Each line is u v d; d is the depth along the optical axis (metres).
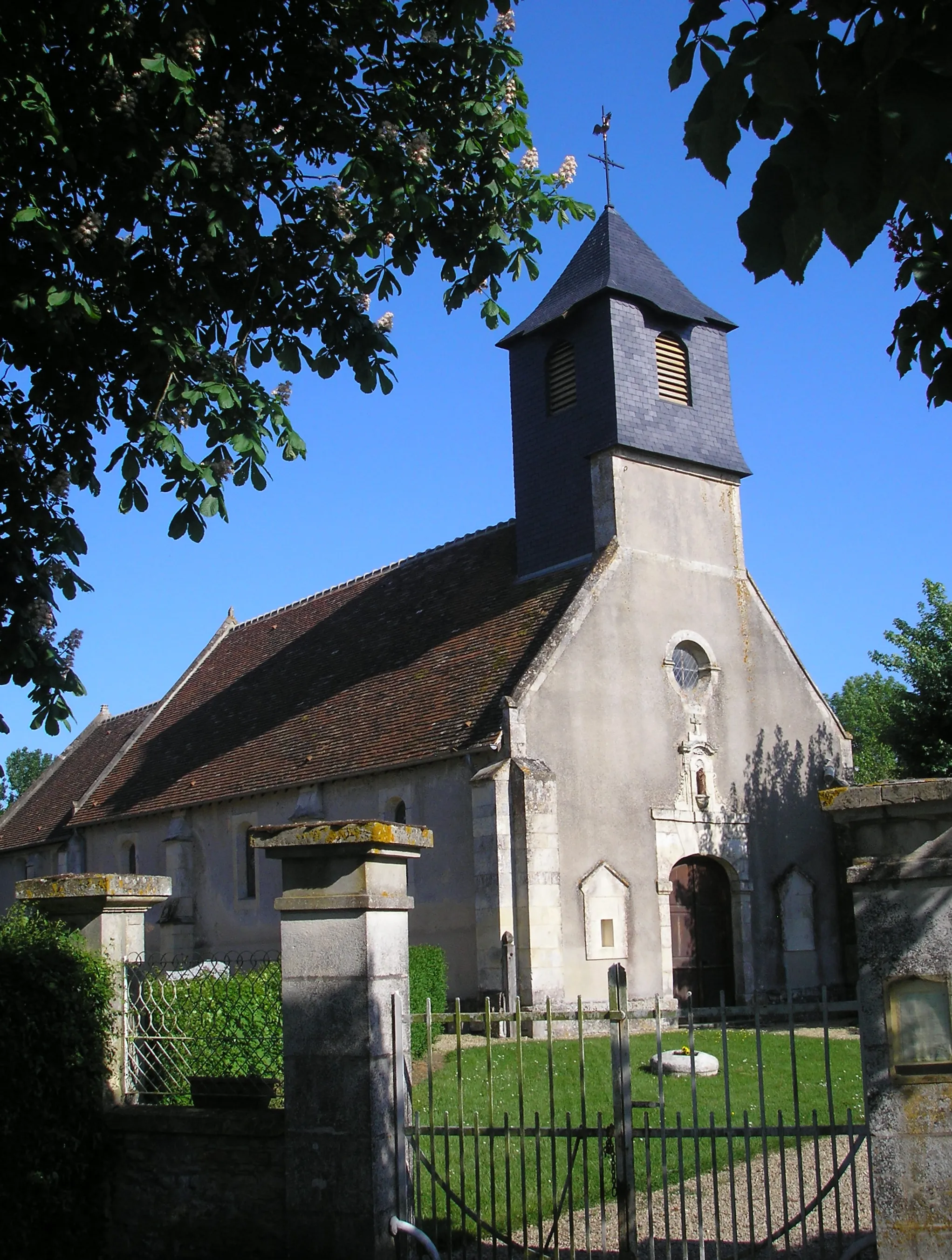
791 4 4.12
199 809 30.48
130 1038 9.72
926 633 28.88
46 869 37.62
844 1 4.08
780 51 3.96
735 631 26.22
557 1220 7.95
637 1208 9.65
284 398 10.98
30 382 11.32
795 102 4.00
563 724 22.84
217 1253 8.62
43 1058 8.84
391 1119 8.26
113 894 9.70
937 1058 6.71
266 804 28.12
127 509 10.53
